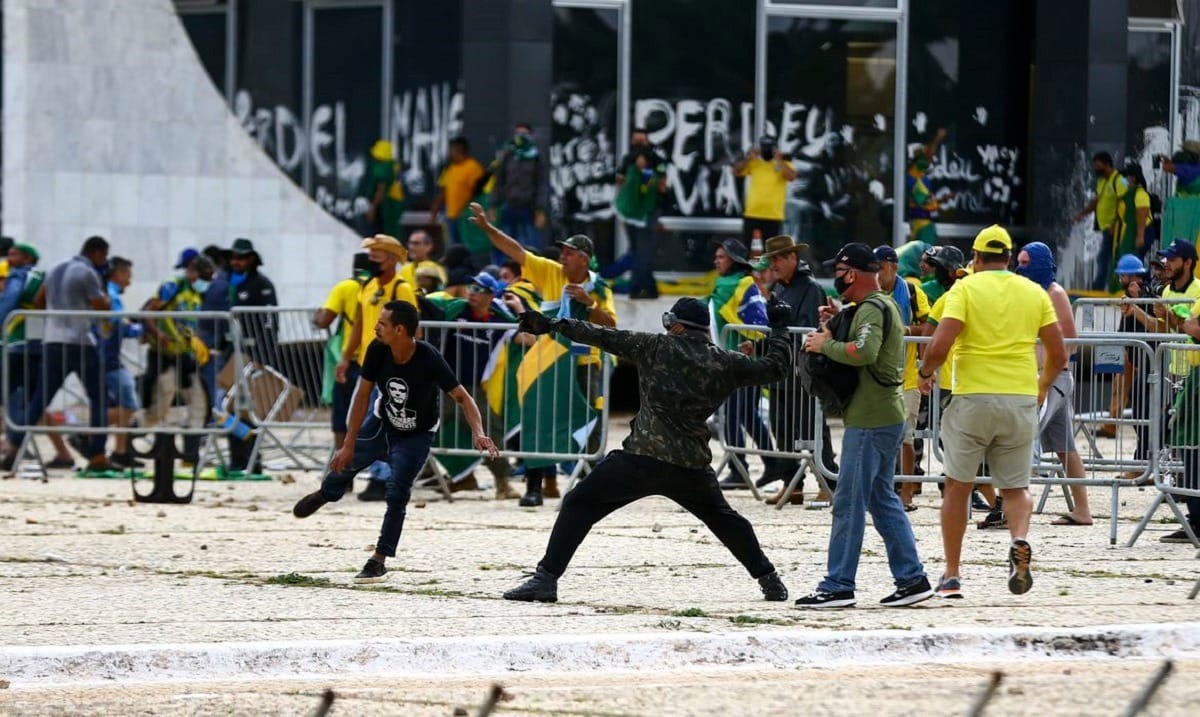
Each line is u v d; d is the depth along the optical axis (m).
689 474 25.39
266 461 46.97
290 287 58.97
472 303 39.62
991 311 25.69
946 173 60.09
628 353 25.38
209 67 59.22
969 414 25.67
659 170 57.84
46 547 31.34
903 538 25.27
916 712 18.92
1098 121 58.06
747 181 57.97
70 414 46.28
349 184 58.34
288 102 58.84
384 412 27.84
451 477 39.62
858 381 25.05
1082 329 44.53
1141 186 58.72
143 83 59.22
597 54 57.81
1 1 59.25
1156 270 43.78
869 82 59.62
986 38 60.00
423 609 25.06
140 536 32.88
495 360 38.75
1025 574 25.36
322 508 37.56
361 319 39.38
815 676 21.02
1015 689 20.00
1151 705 19.16
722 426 39.12
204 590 26.81
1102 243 58.47
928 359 25.88
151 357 43.78
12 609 25.12
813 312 37.75
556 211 57.44
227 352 44.16
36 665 20.98
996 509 33.88
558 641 21.86
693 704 19.42
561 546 25.58
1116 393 36.41
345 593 26.50
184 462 46.25
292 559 29.97
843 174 59.59
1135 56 59.19
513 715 19.03
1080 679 20.61
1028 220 60.12
